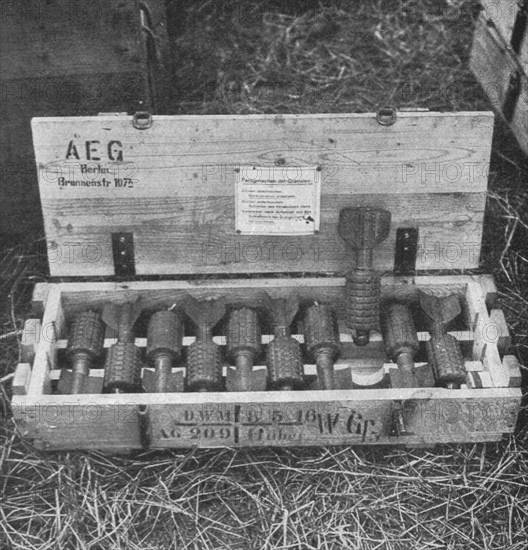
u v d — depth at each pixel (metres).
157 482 2.33
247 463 2.35
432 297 2.48
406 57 3.32
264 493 2.32
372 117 2.41
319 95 3.23
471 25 3.40
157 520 2.28
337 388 2.35
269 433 2.29
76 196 2.48
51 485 2.34
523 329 2.64
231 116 2.42
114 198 2.48
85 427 2.28
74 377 2.36
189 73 3.31
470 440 2.32
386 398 2.25
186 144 2.43
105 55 2.62
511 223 2.88
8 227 2.82
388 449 2.38
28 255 2.80
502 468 2.36
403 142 2.43
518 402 2.26
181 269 2.57
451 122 2.42
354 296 2.42
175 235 2.53
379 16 3.47
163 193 2.48
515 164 3.00
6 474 2.36
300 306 2.53
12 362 2.57
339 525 2.28
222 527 2.28
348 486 2.33
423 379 2.37
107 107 2.70
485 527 2.28
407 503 2.31
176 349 2.41
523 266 2.80
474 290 2.47
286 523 2.27
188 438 2.29
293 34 3.44
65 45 2.60
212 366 2.35
